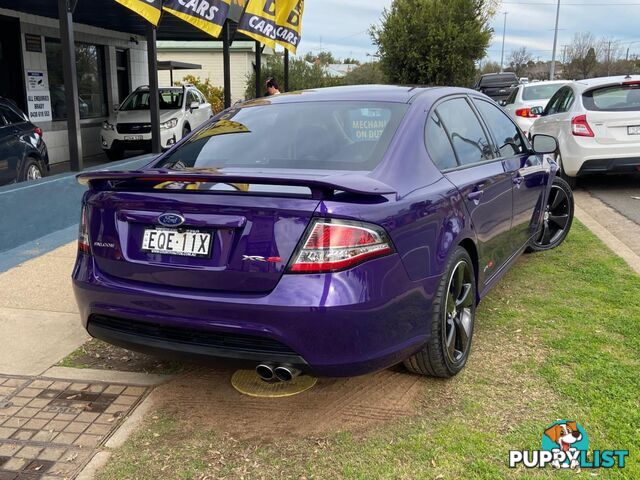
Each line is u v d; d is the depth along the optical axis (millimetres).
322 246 2619
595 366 3561
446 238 3223
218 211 2729
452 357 3395
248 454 2842
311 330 2629
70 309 4641
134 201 2930
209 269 2752
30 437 2986
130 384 3512
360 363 2742
